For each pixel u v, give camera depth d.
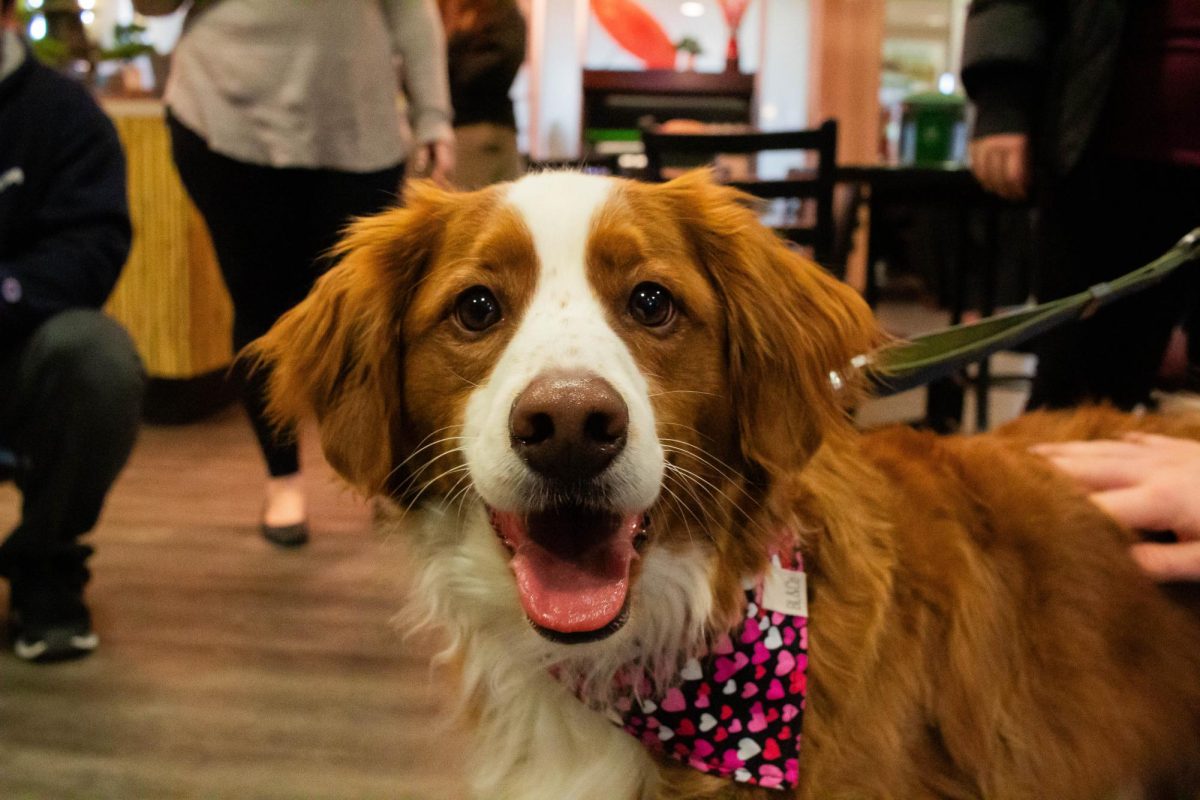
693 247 1.46
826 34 9.33
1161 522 1.42
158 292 4.98
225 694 2.40
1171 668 1.51
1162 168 2.15
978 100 2.40
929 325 7.63
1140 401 2.35
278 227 3.29
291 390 1.59
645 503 1.23
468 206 1.46
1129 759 1.49
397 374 1.50
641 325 1.38
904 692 1.38
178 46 3.23
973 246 7.34
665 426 1.34
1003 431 1.76
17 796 1.98
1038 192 2.79
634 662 1.38
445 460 1.42
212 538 3.49
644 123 4.02
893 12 10.62
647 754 1.38
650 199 1.45
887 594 1.39
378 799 1.99
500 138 4.52
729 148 3.99
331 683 2.47
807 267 1.56
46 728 2.24
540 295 1.36
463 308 1.40
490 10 4.33
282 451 3.39
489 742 1.50
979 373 4.69
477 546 1.43
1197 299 2.25
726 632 1.34
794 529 1.40
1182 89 2.08
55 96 2.63
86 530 2.67
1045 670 1.47
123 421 2.55
